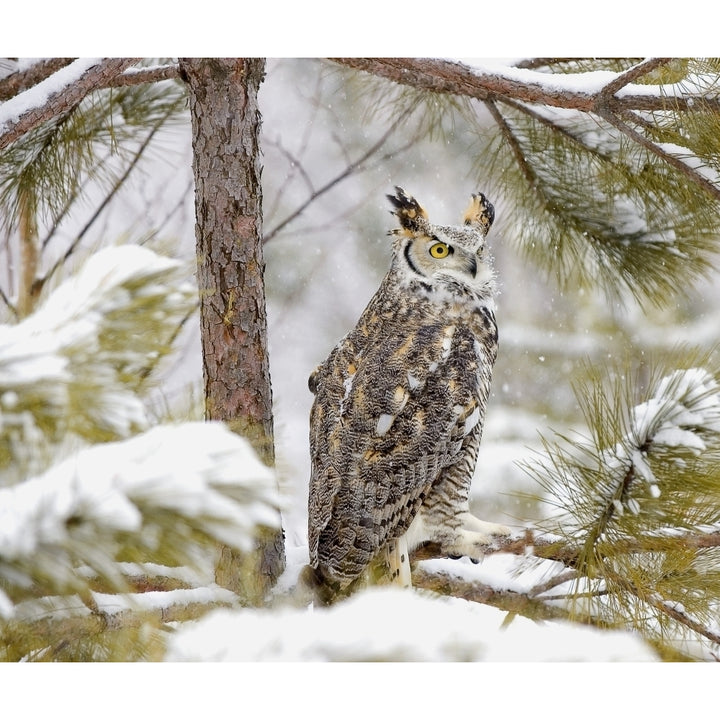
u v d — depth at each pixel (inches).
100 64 263.9
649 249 352.5
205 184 259.8
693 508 217.8
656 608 237.0
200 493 104.7
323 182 715.4
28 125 259.3
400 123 426.6
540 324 690.8
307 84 692.1
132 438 117.4
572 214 363.3
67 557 101.6
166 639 200.2
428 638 219.8
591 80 283.1
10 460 116.0
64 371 118.1
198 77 257.6
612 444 219.9
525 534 245.8
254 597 227.5
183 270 137.2
